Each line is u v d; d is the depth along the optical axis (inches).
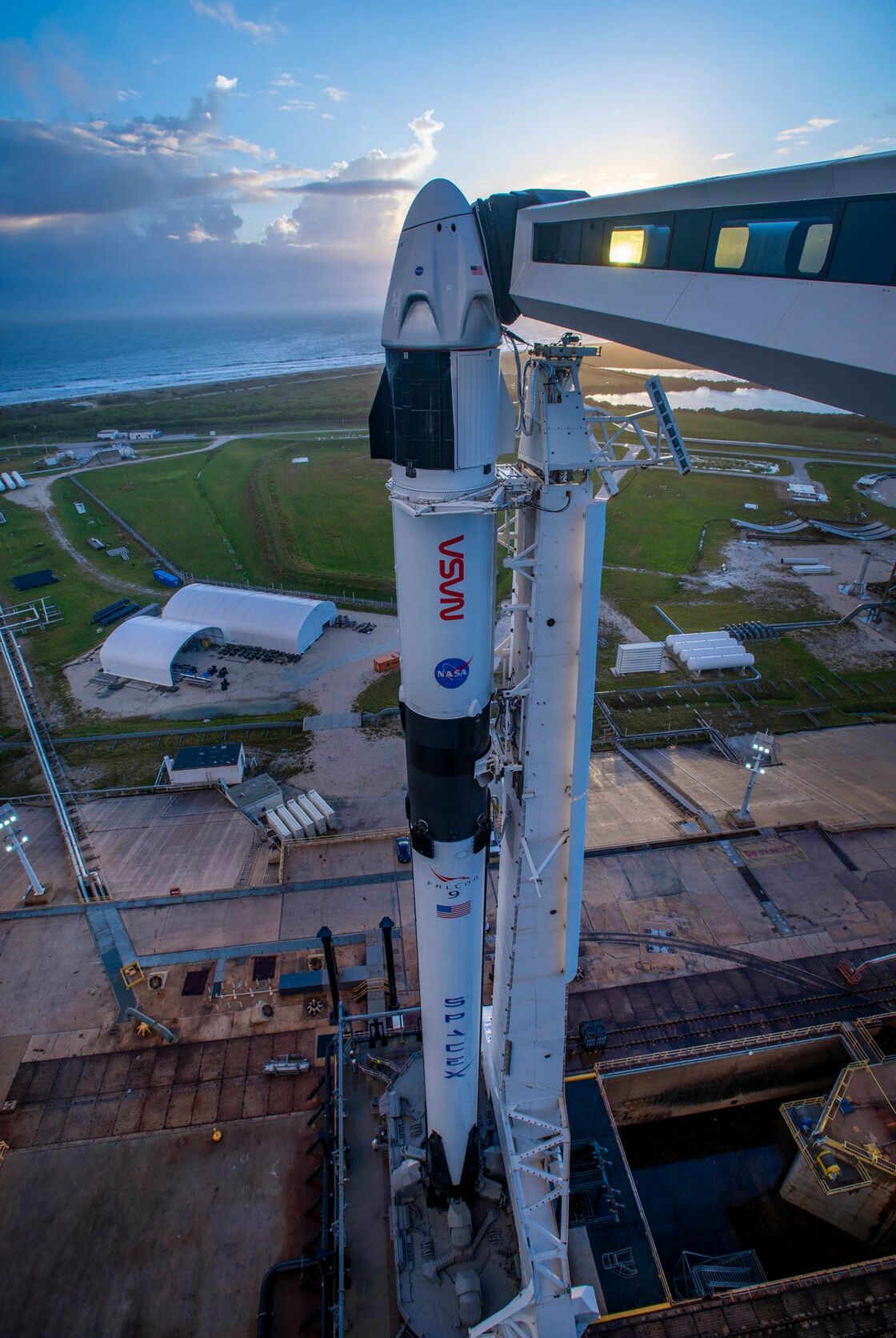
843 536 4047.7
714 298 465.7
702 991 1416.1
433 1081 917.8
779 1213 1286.9
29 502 4778.5
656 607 3240.7
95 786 2122.3
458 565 636.1
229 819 1916.8
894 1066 1261.1
